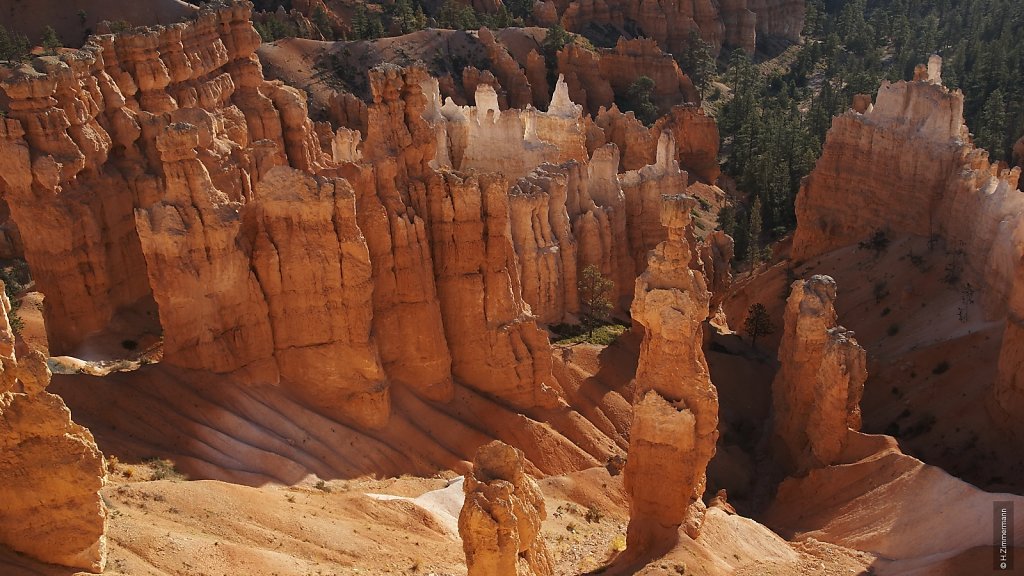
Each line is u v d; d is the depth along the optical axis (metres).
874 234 90.06
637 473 41.47
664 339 40.19
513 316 58.09
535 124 86.62
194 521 36.53
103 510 30.42
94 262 60.25
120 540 32.72
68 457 28.91
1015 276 58.19
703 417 40.59
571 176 73.75
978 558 40.66
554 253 69.12
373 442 50.09
